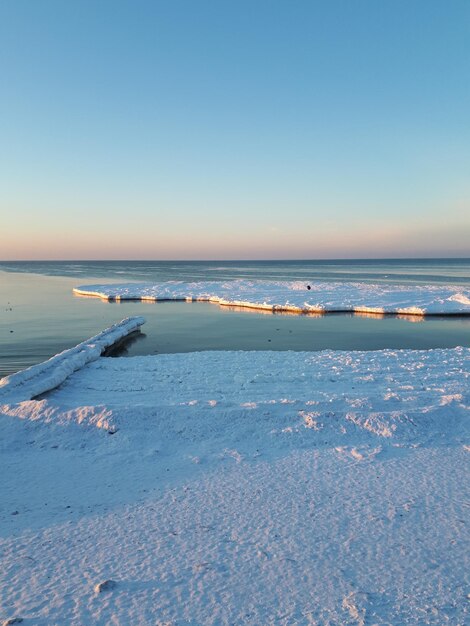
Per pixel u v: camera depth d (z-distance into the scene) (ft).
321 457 23.58
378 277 230.89
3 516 18.26
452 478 20.93
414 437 25.88
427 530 16.69
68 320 84.84
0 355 55.31
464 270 315.78
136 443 25.35
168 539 16.44
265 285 156.66
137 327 74.38
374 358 48.52
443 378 40.04
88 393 36.14
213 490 20.25
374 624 12.12
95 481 21.35
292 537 16.43
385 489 19.99
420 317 88.43
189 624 12.23
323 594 13.37
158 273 295.28
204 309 103.30
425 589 13.50
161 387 37.73
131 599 13.21
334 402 30.04
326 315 92.48
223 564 14.87
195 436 26.05
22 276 252.21
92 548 15.92
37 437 26.08
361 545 15.83
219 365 45.60
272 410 28.68
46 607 12.91
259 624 12.21
